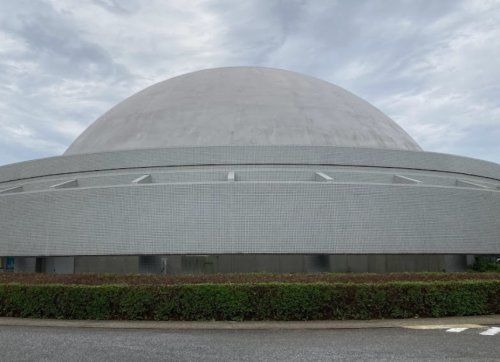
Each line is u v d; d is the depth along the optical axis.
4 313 12.98
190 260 19.48
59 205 20.56
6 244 21.50
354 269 19.64
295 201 19.27
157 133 24.44
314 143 23.75
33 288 12.84
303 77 29.52
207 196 19.28
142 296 12.38
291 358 8.21
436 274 15.91
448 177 24.09
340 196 19.44
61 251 20.23
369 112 28.06
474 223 20.94
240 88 26.45
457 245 20.39
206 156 22.09
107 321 12.18
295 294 12.23
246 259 19.30
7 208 21.73
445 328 11.04
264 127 24.02
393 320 12.20
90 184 22.83
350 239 19.23
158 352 8.68
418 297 12.62
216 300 12.20
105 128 26.78
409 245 19.66
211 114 24.73
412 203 19.98
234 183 19.31
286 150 22.19
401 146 26.81
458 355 8.38
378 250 19.34
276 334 10.46
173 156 22.31
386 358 8.19
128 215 19.56
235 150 22.08
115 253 19.47
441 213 20.36
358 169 22.75
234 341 9.67
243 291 12.23
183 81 28.53
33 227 20.95
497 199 21.78
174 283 13.64
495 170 26.48
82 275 16.50
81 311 12.51
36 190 23.00
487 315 12.95
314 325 11.48
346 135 24.81
